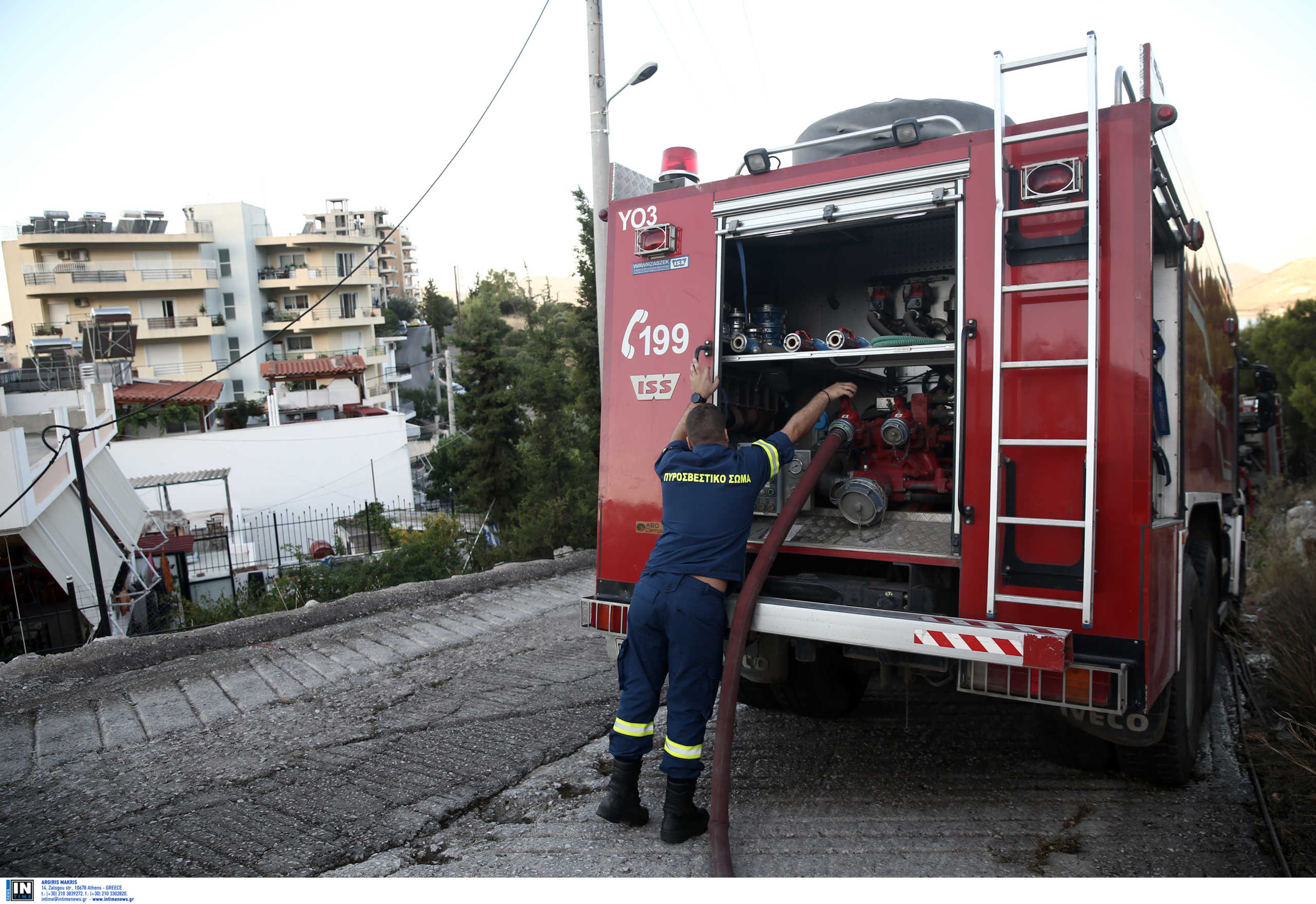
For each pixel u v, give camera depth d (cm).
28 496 1212
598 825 332
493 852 311
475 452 1989
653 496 375
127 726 459
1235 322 627
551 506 1451
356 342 5662
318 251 5503
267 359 5122
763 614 322
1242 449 684
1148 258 269
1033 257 286
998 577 290
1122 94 294
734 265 411
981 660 278
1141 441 268
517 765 397
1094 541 274
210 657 599
